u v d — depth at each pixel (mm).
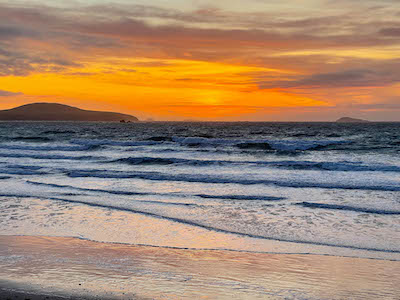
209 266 6332
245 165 21141
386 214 10062
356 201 11703
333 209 10742
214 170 19562
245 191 13656
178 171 19312
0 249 7281
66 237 8195
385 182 14883
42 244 7648
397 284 5555
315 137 50375
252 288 5363
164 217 9984
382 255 6957
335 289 5359
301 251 7219
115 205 11453
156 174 17453
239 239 8047
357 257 6844
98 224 9297
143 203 11703
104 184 15430
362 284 5547
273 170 19312
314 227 8922
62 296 4961
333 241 7844
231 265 6395
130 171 18766
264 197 12383
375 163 21250
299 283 5578
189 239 8039
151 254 7004
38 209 10977
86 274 5859
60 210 10836
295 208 10922
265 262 6566
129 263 6449
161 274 5906
